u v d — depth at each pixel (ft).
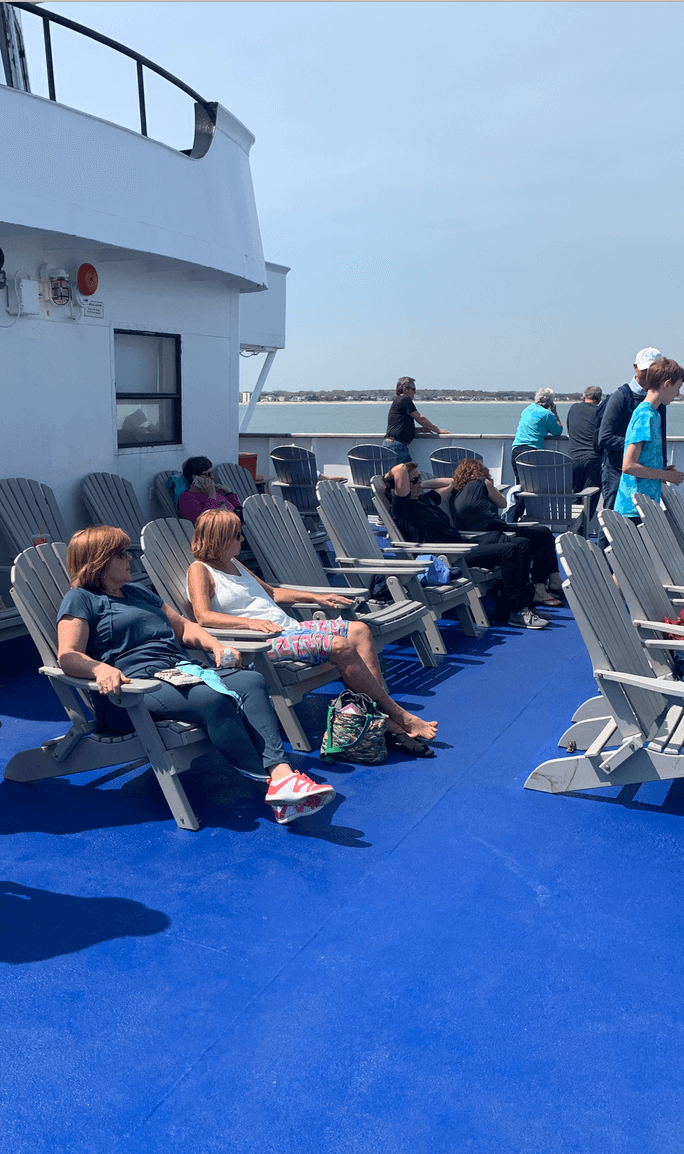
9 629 16.96
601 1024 8.00
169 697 11.66
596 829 11.65
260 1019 8.05
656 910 9.80
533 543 23.52
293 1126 6.89
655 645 12.87
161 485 25.88
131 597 12.87
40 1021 8.01
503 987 8.50
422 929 9.44
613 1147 6.71
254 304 45.80
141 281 24.64
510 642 20.72
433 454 34.30
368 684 13.99
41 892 10.13
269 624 14.24
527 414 34.04
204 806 12.42
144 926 9.48
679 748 11.66
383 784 13.03
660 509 17.30
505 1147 6.70
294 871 10.61
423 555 22.16
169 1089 7.24
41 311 21.20
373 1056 7.61
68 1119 6.94
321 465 40.09
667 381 17.60
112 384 23.81
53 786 13.09
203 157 23.31
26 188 17.52
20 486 20.39
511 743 14.58
